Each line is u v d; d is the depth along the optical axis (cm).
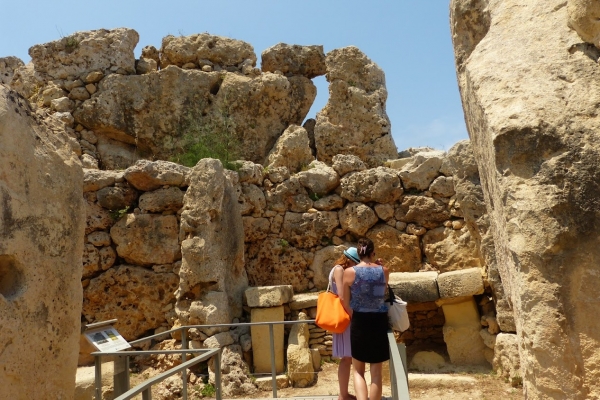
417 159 942
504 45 315
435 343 870
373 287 458
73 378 388
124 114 1107
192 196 816
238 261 875
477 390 697
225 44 1180
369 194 935
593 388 246
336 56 1133
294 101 1164
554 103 271
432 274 830
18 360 335
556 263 254
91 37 1127
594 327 249
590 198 254
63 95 1109
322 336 842
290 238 948
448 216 912
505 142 270
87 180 870
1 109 345
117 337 541
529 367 263
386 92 1149
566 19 304
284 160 1038
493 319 769
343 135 1098
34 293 352
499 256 344
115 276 862
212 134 1102
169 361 791
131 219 869
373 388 450
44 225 367
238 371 746
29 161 361
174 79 1121
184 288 789
